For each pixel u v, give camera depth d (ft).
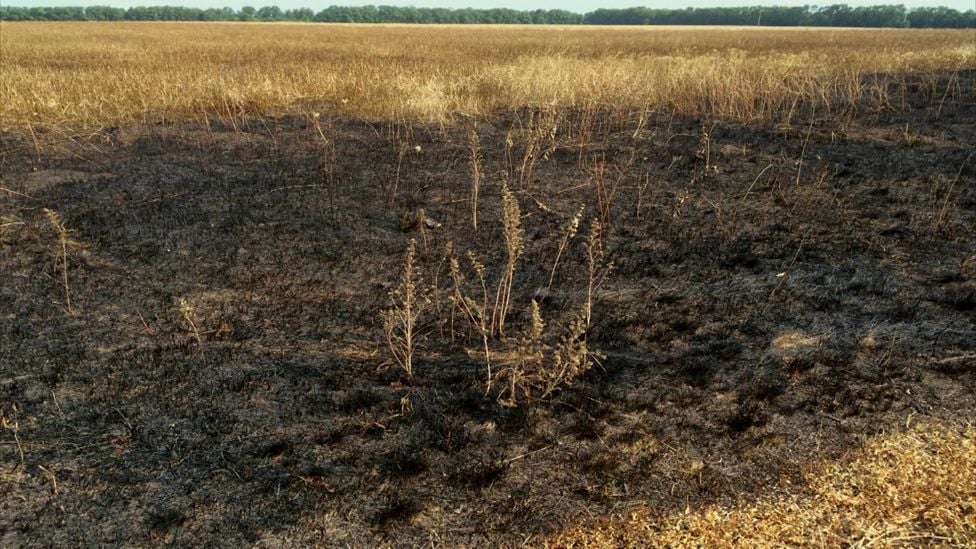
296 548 6.37
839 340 9.69
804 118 24.71
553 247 13.48
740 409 8.30
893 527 6.40
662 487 7.09
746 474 7.23
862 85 31.40
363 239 13.82
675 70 32.83
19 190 16.56
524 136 22.47
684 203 15.83
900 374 8.84
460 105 27.40
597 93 27.76
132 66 45.42
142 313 10.81
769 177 17.51
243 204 15.67
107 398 8.62
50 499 6.93
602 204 15.88
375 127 24.08
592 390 8.75
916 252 12.56
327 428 8.07
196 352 9.70
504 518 6.72
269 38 99.71
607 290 11.61
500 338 10.17
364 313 10.89
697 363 9.29
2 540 6.41
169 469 7.38
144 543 6.41
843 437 7.73
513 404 8.34
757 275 11.92
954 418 7.95
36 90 28.58
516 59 52.39
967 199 15.21
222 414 8.32
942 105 26.50
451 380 9.07
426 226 14.49
